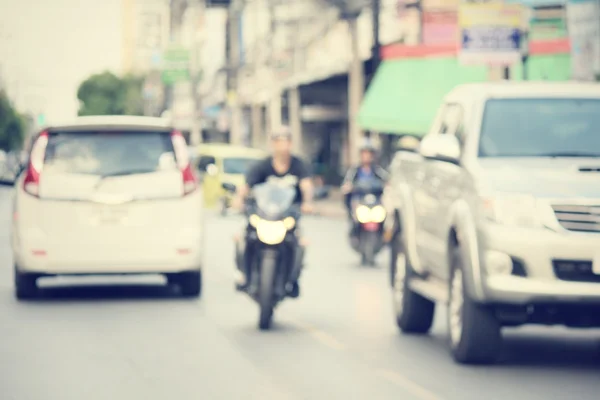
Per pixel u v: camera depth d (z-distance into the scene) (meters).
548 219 14.16
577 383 13.75
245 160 54.81
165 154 21.72
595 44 34.62
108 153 21.58
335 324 18.92
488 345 14.67
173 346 16.52
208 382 13.77
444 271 16.03
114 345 16.56
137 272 21.59
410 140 57.25
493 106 16.16
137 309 20.53
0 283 24.53
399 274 18.31
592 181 14.45
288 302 21.89
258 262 18.28
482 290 14.34
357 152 56.47
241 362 15.21
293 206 18.45
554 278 14.06
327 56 69.44
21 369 14.65
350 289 24.16
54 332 17.78
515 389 13.34
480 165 15.18
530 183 14.47
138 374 14.31
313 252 34.00
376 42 51.44
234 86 109.12
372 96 50.75
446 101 17.66
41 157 21.45
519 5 35.50
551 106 16.19
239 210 18.89
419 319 17.72
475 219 14.60
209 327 18.41
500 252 14.21
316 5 75.19
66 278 26.12
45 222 21.23
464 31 35.28
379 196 29.83
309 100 73.50
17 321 18.97
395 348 16.44
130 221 21.33
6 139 144.25
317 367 14.84
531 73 43.94
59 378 14.02
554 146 15.67
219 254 32.47
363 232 29.62
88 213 21.28
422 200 17.30
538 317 14.41
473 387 13.48
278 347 16.47
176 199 21.53
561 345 16.98
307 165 18.83
